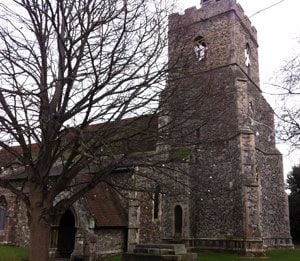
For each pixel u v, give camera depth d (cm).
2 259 1791
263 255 1892
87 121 728
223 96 1029
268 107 2538
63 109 707
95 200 2008
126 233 2053
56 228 1995
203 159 2180
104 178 775
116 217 2020
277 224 2366
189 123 820
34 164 745
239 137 2073
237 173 2041
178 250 1606
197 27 2497
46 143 703
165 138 768
